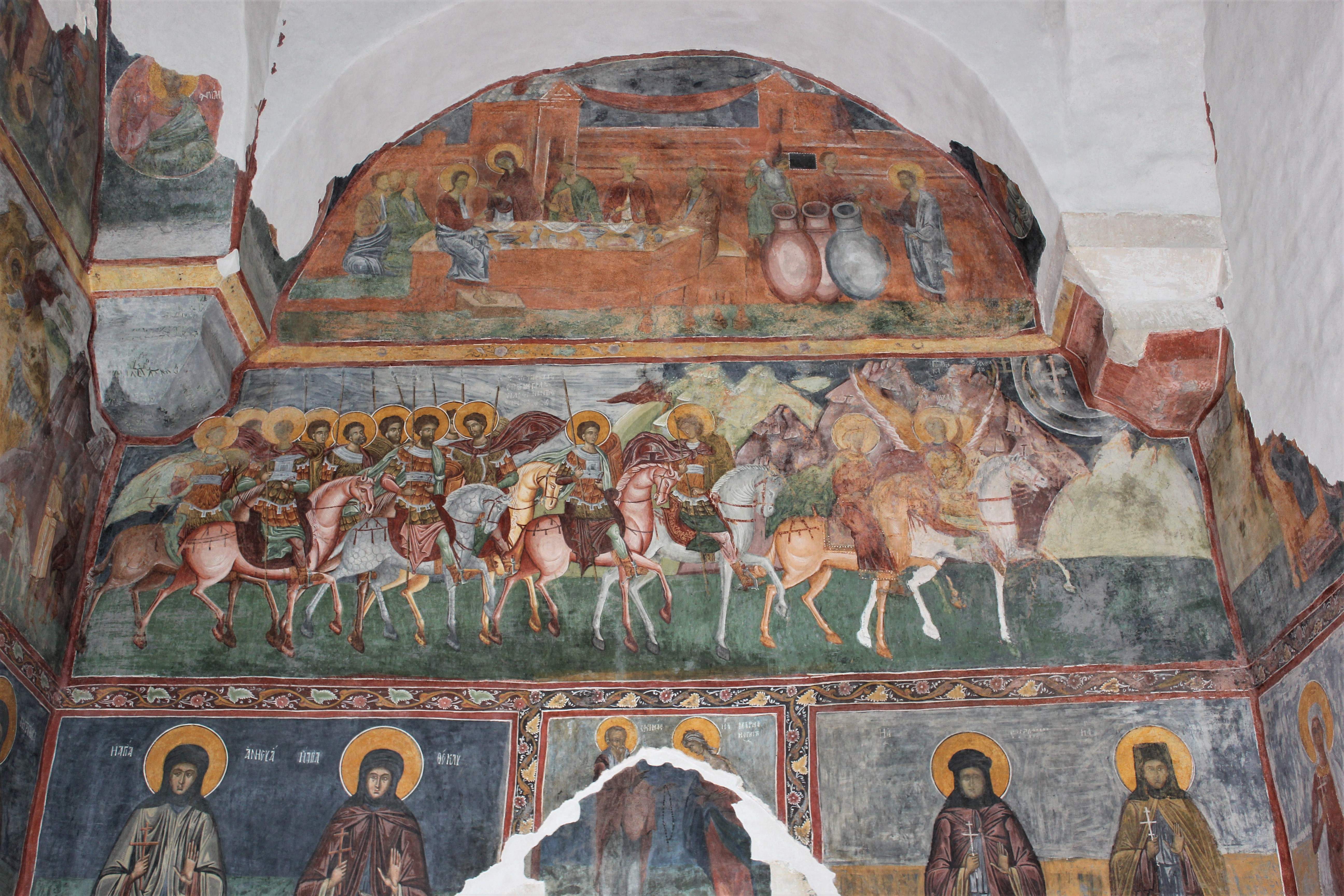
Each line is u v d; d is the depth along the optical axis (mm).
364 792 7383
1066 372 8617
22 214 7309
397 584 7992
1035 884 7043
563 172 9141
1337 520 6781
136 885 7086
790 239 9039
